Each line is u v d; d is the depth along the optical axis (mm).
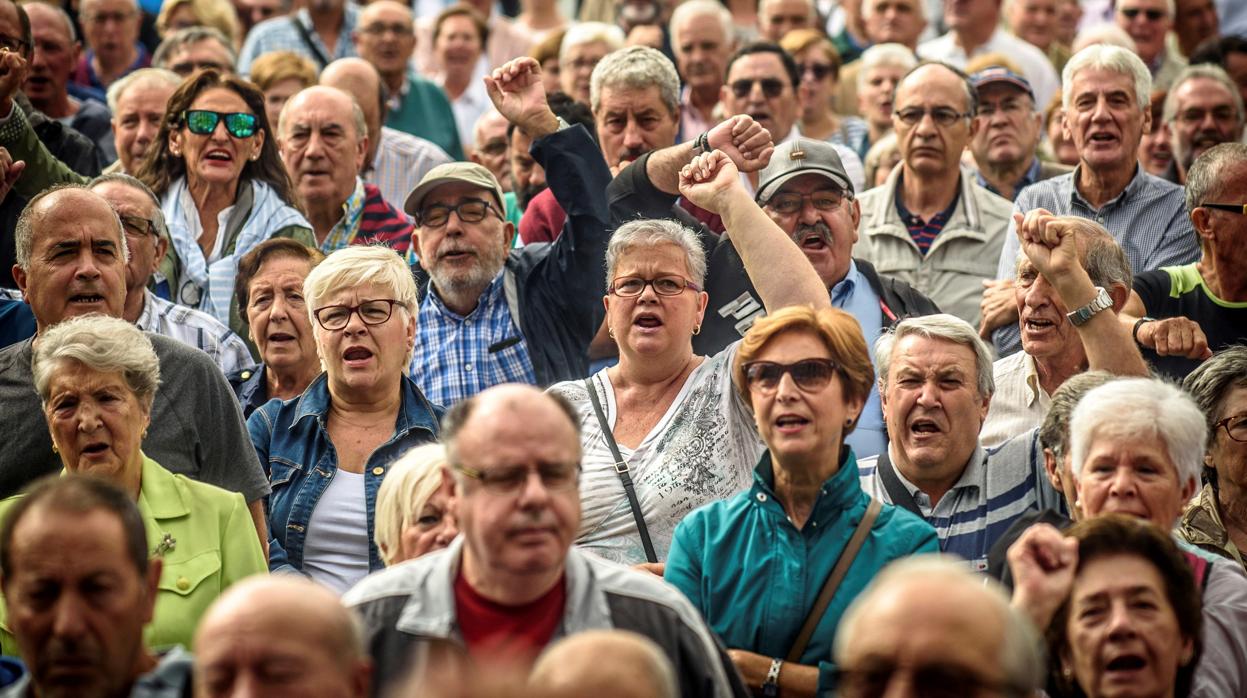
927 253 22281
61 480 11391
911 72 22656
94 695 11047
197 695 10062
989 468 15273
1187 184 19156
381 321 16531
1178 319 17625
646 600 11695
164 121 21578
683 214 18438
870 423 17531
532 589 11398
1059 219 16797
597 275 18688
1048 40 32656
